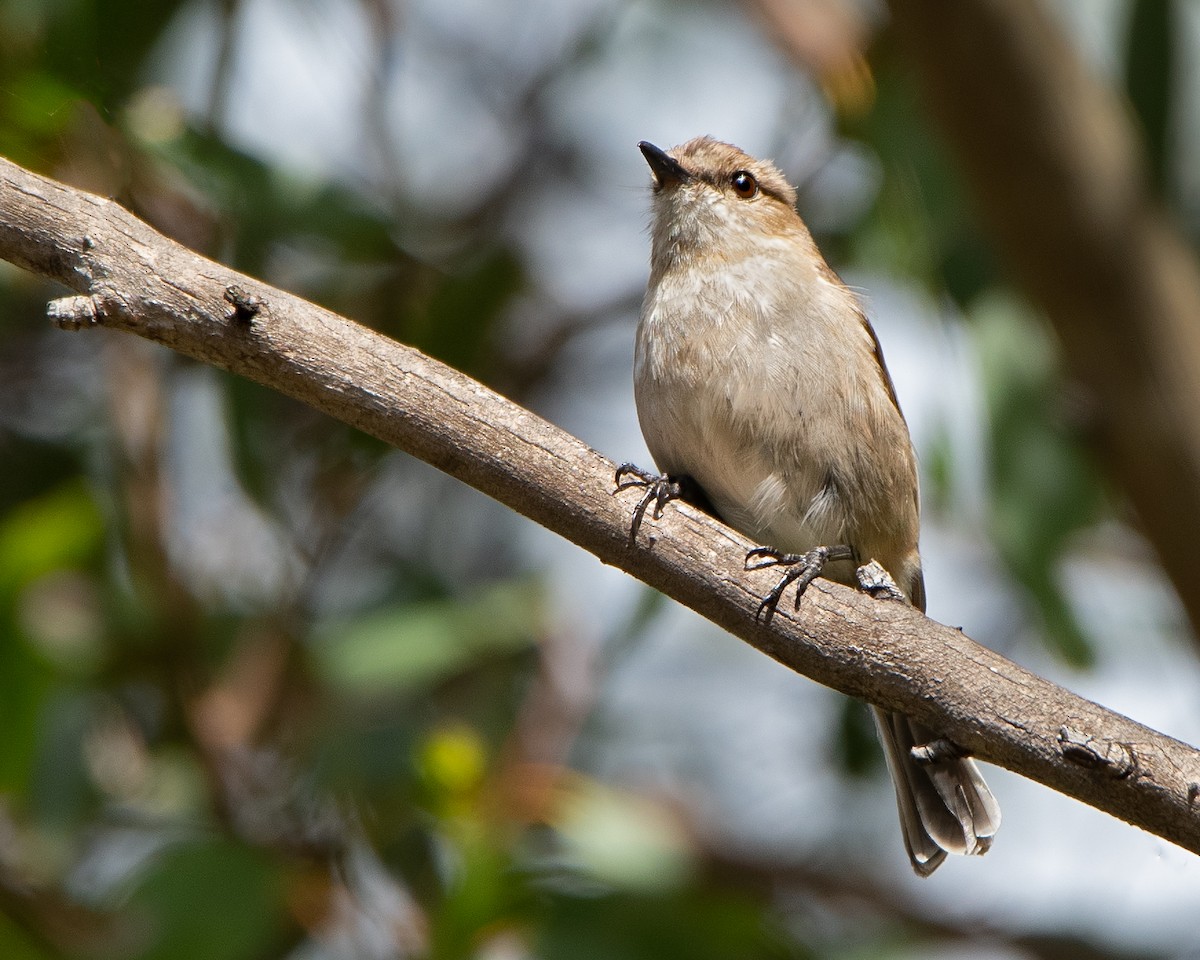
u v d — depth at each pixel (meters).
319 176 10.61
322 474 12.66
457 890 9.52
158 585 11.45
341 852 10.67
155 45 11.10
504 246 12.40
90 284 7.11
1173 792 6.48
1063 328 9.22
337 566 12.86
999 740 6.84
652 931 10.12
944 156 10.52
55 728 10.90
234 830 10.67
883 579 7.43
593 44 14.61
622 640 11.35
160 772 11.38
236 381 11.23
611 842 10.20
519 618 11.38
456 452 7.31
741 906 10.55
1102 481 10.36
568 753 12.55
